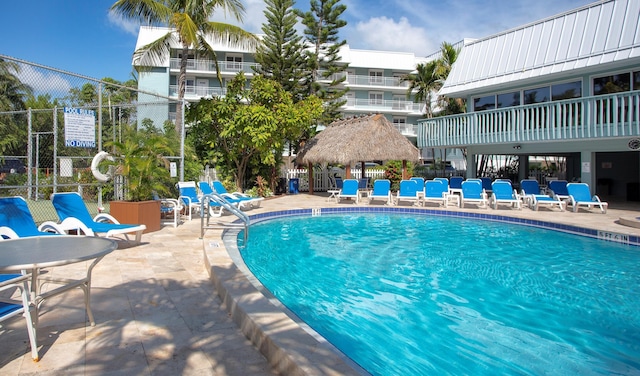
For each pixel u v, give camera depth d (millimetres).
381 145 15484
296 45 24844
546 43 14695
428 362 3283
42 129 13102
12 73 8188
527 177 19094
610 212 11547
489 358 3389
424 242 8266
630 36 12117
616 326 4066
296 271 6066
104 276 4848
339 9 25219
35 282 2873
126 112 13734
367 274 5910
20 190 13102
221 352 2877
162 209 8961
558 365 3242
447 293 5066
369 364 3262
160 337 3123
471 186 13070
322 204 14031
